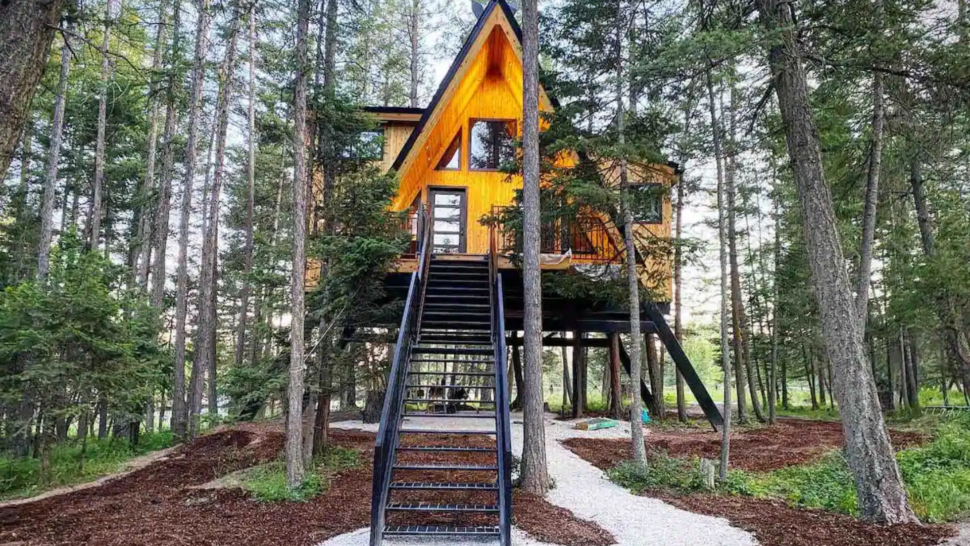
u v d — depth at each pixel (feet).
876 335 57.21
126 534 20.35
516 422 50.75
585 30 32.37
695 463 30.89
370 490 26.50
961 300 44.04
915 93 27.25
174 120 61.26
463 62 44.78
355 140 33.73
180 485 30.37
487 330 32.86
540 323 27.35
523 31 28.84
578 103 32.45
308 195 33.32
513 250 37.99
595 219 34.19
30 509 25.67
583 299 43.68
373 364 31.73
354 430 45.83
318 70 32.89
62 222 75.15
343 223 32.17
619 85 29.43
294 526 20.88
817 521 21.84
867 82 31.53
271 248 30.55
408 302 28.14
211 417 30.45
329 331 31.37
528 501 24.09
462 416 24.31
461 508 19.71
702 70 26.48
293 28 31.48
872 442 22.74
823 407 83.10
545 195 32.50
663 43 29.27
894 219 51.98
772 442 41.34
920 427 43.70
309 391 31.22
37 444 36.58
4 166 15.64
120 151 66.28
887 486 22.17
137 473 34.83
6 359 30.81
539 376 26.91
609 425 46.85
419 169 47.98
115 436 45.70
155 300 52.21
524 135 28.35
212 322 59.93
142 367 35.94
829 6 26.20
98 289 33.65
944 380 66.13
